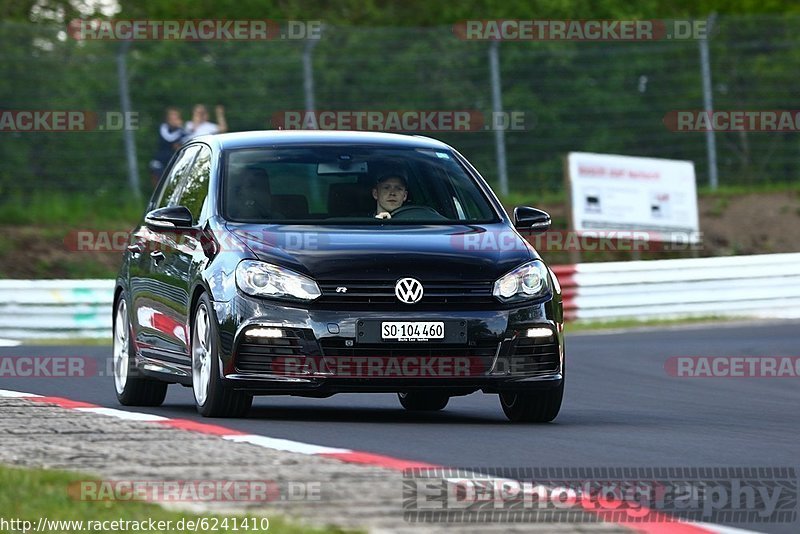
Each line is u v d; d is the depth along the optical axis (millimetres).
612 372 48719
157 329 34312
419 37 91938
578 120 96000
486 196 34031
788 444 28578
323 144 34469
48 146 84938
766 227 95562
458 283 30406
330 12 114000
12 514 18375
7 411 29828
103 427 27062
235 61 87812
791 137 99250
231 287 30391
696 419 34531
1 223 83000
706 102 96938
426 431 29406
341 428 29453
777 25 98312
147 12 108812
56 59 85125
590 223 86750
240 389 30312
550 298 31297
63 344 60156
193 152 36031
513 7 116625
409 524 18156
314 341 29734
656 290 75188
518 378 30656
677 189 88812
